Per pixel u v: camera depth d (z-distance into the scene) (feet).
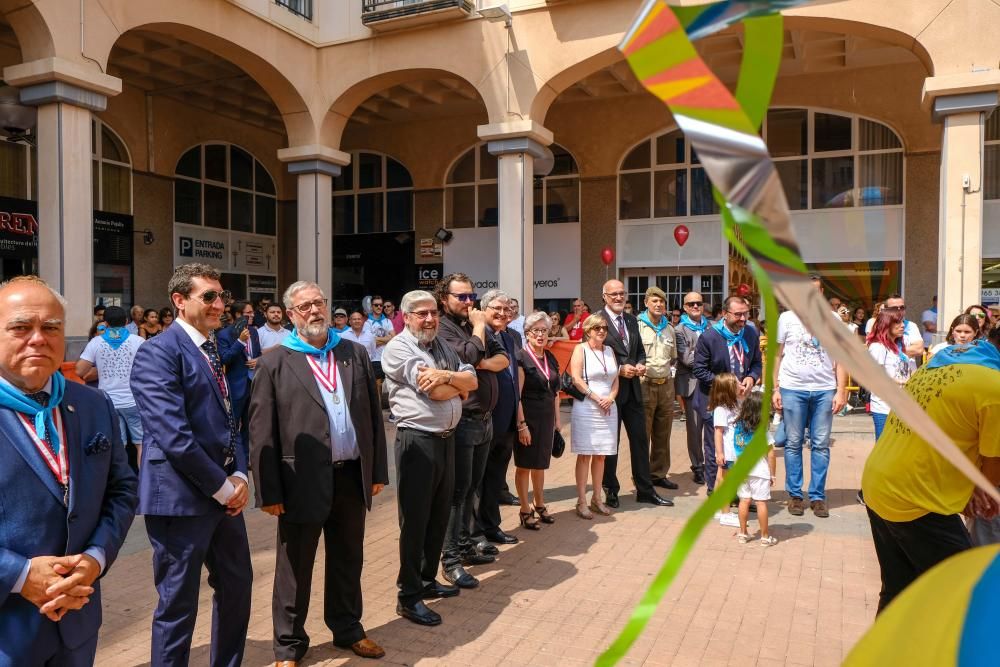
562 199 56.08
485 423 14.83
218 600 10.16
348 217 63.16
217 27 38.19
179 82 48.96
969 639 2.24
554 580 14.82
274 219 63.41
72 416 7.36
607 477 20.54
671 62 1.78
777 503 20.89
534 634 12.30
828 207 49.03
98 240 47.73
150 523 9.50
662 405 22.38
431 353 12.86
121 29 33.30
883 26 32.68
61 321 7.13
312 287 11.30
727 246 51.31
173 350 9.64
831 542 17.20
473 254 58.65
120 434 8.10
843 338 1.74
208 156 57.11
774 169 1.66
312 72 44.68
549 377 18.08
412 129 60.29
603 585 14.53
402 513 12.65
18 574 6.51
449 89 51.29
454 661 11.34
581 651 11.68
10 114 31.50
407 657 11.47
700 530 2.02
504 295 16.15
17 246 42.93
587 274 55.01
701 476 23.39
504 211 40.57
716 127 1.72
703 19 1.90
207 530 9.59
